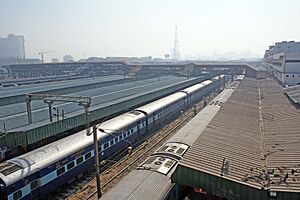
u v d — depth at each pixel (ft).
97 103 162.40
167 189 59.82
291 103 151.84
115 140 109.40
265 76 385.29
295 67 267.80
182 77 362.53
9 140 101.60
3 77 462.60
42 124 113.80
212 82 334.24
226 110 129.49
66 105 155.84
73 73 478.18
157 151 81.25
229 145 74.90
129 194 55.36
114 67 493.77
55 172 79.00
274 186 51.93
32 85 237.45
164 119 170.60
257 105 166.61
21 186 68.80
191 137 92.94
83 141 92.07
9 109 144.97
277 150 76.07
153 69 463.83
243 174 56.95
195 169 56.85
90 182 90.43
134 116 131.34
